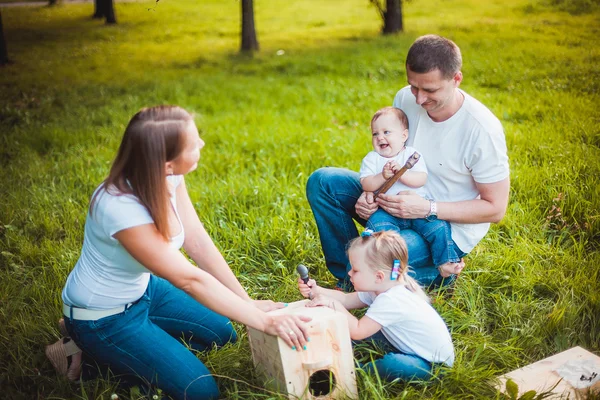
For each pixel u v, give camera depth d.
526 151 5.60
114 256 2.63
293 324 2.60
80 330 2.77
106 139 7.14
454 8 16.75
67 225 4.68
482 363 3.06
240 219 4.61
